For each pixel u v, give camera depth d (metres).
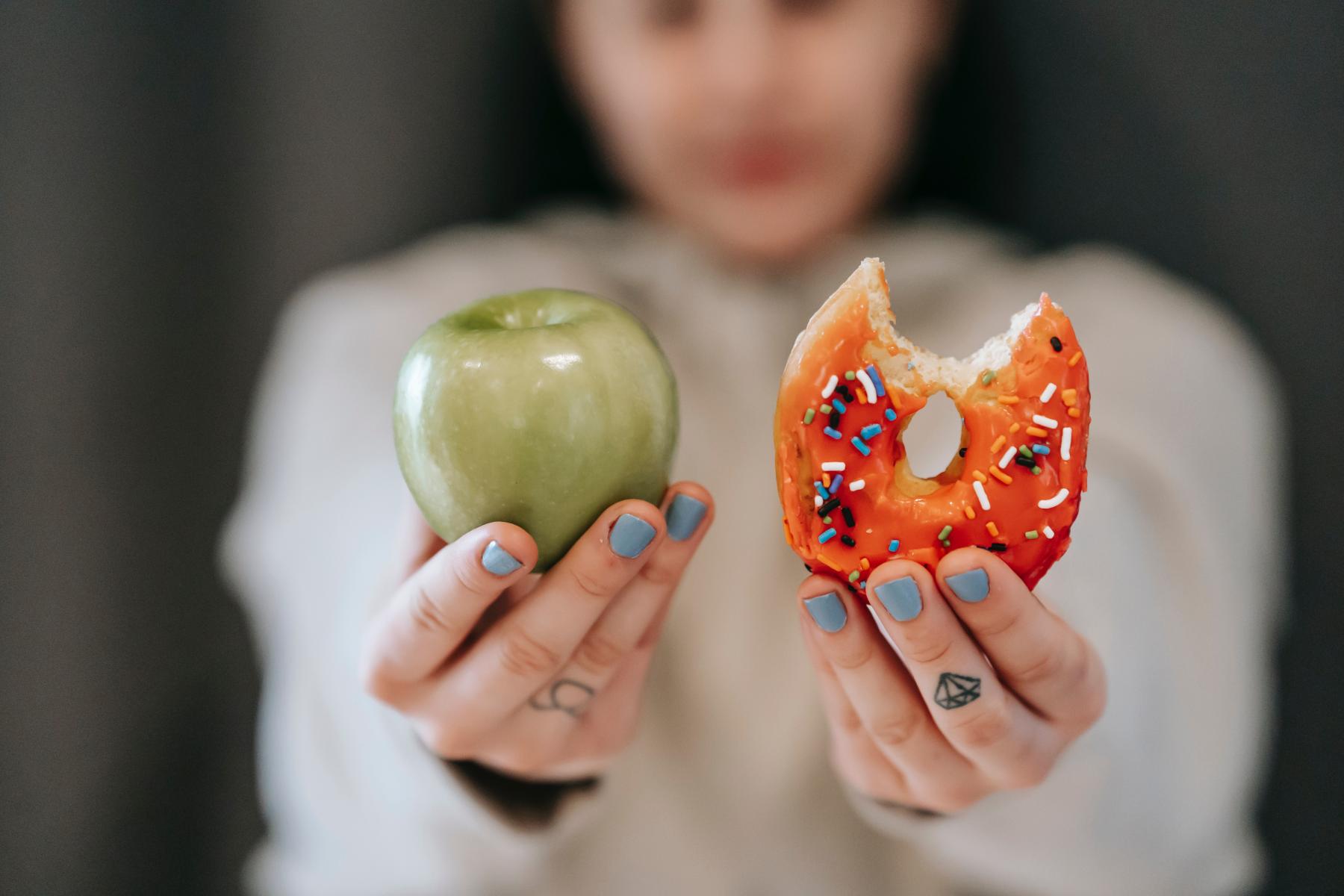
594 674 0.41
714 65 0.64
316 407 0.68
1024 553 0.37
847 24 0.64
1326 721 0.87
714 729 0.67
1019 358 0.37
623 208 0.88
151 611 0.91
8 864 0.90
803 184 0.69
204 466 0.91
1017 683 0.38
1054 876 0.52
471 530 0.38
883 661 0.39
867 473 0.37
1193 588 0.61
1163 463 0.61
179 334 0.89
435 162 0.90
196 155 0.87
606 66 0.68
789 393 0.37
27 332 0.86
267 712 0.71
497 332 0.37
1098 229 0.87
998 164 0.86
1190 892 0.61
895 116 0.70
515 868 0.56
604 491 0.37
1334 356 0.84
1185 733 0.59
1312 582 0.86
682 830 0.66
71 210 0.85
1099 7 0.82
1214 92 0.83
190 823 0.92
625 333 0.38
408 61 0.88
